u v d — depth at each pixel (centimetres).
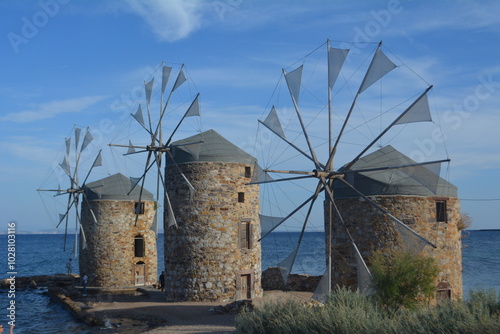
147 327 2355
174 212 3019
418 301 2094
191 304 2825
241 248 3008
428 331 1395
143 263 4125
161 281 3641
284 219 2144
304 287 3441
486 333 1300
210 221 2945
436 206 2562
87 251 4056
